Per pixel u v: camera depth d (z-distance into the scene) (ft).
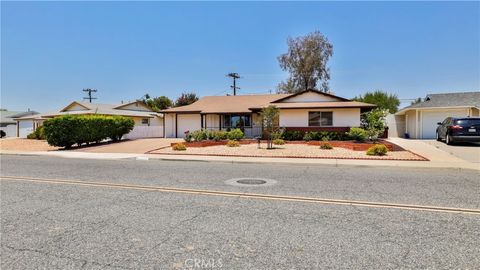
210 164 42.70
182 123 100.42
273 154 50.67
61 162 46.14
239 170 36.47
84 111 119.85
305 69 139.64
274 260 11.99
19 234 15.01
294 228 15.52
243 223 16.34
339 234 14.64
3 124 180.65
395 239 13.98
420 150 53.62
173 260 12.09
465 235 14.44
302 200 21.21
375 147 48.01
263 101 100.83
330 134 71.41
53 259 12.27
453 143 62.59
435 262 11.75
